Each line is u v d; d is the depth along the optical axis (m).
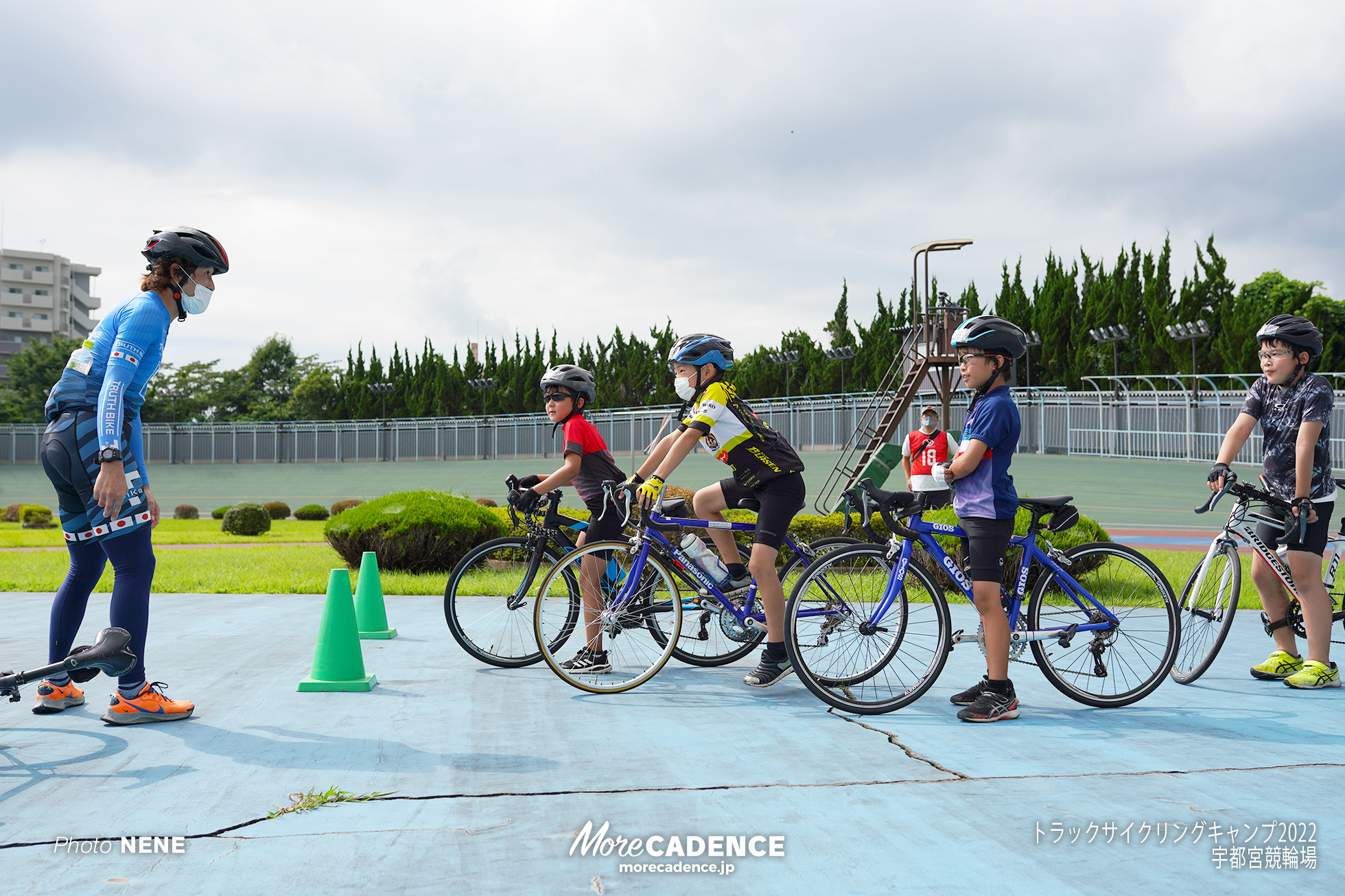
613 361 74.25
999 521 3.82
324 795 2.71
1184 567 10.22
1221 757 3.20
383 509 10.58
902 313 59.09
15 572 10.70
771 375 66.44
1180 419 37.81
